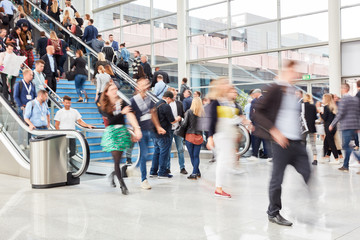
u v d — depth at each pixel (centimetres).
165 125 672
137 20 1939
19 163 746
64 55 1112
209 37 1669
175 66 1777
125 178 709
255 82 1544
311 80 1405
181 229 379
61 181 629
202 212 445
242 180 653
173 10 1772
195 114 668
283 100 379
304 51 1414
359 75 1289
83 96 1084
